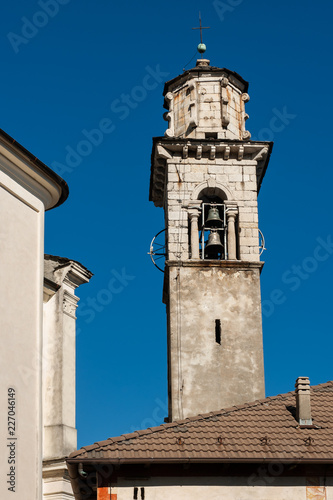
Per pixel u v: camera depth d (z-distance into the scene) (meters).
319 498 36.59
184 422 38.88
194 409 50.44
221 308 52.38
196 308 52.31
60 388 46.16
